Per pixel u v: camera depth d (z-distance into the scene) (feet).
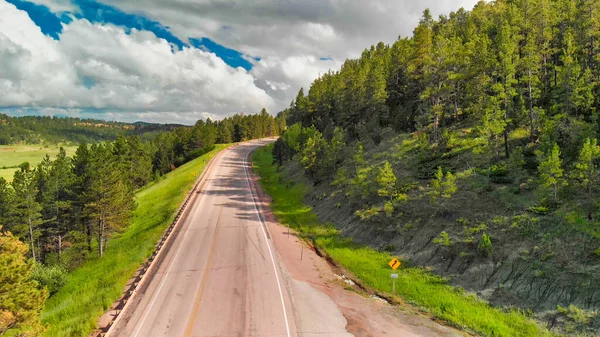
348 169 138.31
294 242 100.12
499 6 221.25
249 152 346.74
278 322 54.65
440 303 60.95
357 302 63.52
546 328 50.67
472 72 125.70
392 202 98.12
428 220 85.56
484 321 54.29
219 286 68.03
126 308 58.90
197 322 54.34
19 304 52.70
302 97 310.45
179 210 134.51
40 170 155.02
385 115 179.63
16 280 52.85
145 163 293.43
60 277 90.53
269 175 225.35
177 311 57.93
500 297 58.65
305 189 159.53
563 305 52.75
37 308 54.49
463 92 143.84
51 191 152.56
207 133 418.51
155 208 157.89
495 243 68.59
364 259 83.46
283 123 641.40
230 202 150.41
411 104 177.78
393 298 65.57
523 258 62.49
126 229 138.82
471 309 57.93
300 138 204.74
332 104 238.27
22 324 53.26
